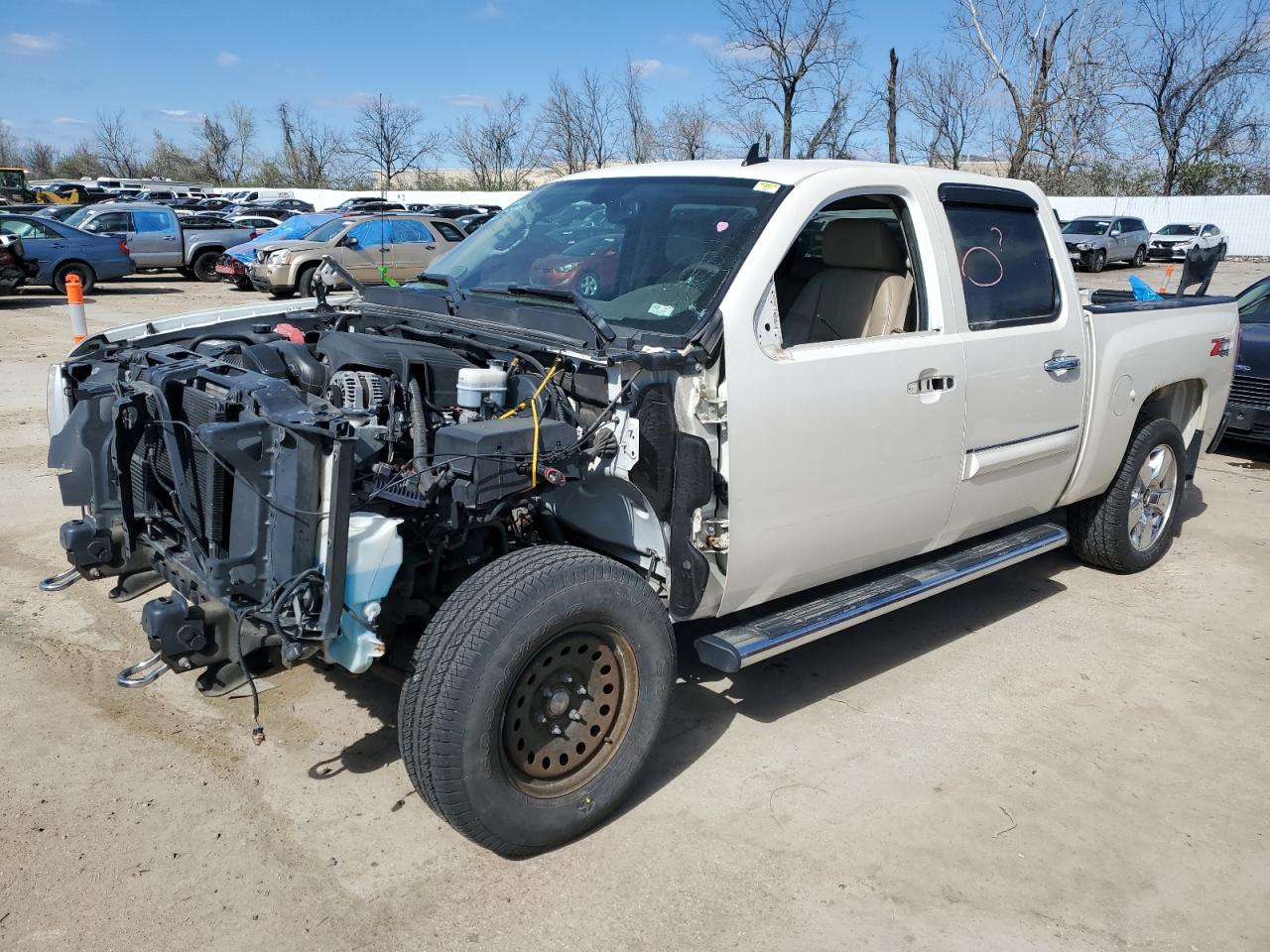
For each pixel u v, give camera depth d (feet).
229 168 218.18
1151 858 10.61
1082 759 12.50
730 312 10.64
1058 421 15.10
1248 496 24.62
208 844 10.34
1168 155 147.33
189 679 13.71
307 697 13.33
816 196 11.78
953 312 13.11
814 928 9.41
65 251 65.26
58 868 9.89
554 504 12.11
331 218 62.28
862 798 11.49
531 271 13.10
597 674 10.37
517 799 9.74
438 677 9.11
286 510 8.82
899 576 13.53
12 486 21.75
